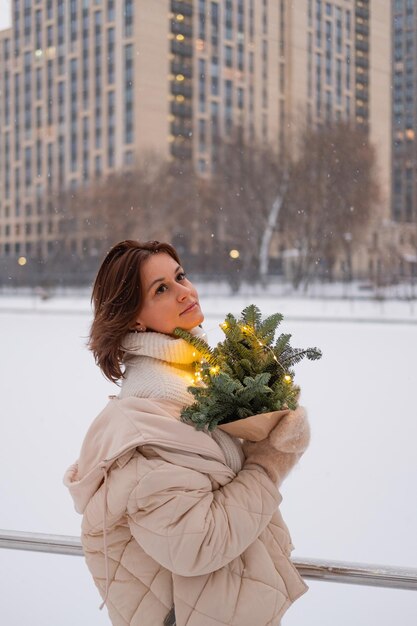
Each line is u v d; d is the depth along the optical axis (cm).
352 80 4597
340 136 4216
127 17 5572
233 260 4422
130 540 128
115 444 124
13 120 6519
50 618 213
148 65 5522
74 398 738
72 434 556
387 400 702
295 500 367
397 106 4622
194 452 125
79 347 1281
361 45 4622
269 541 136
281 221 4312
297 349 137
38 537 164
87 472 131
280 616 129
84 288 4891
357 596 232
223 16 5491
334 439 525
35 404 704
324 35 4725
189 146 5622
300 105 4572
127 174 4972
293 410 127
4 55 6600
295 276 4094
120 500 121
